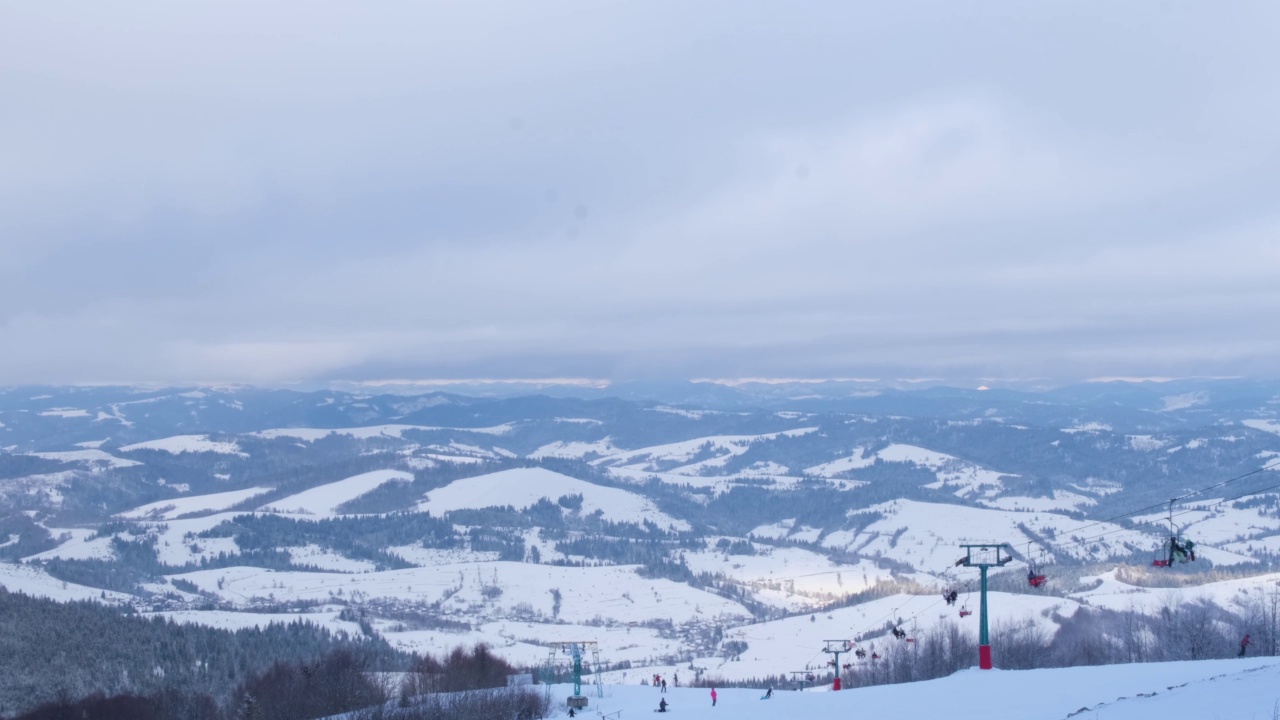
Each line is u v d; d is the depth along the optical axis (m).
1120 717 50.47
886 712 68.88
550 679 148.75
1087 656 134.38
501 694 124.62
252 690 136.38
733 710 91.12
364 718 117.31
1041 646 144.25
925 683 88.56
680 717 90.00
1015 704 64.06
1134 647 137.38
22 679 149.12
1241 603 170.88
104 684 151.88
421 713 117.00
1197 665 78.12
